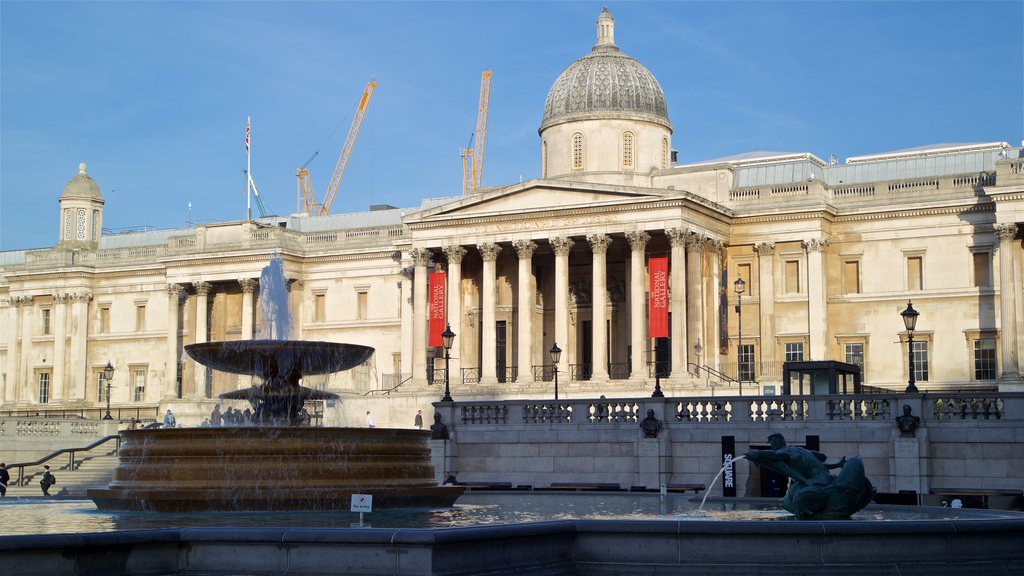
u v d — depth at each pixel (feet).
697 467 183.42
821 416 178.19
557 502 136.87
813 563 81.87
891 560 82.64
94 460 277.85
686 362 316.19
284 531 78.38
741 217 338.95
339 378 385.70
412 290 378.12
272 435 118.11
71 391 437.58
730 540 82.28
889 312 328.90
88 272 440.45
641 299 321.32
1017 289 305.73
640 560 82.89
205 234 405.80
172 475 117.60
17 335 450.71
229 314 409.08
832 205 334.24
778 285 336.08
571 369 332.60
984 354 319.47
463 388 332.80
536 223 334.24
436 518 110.11
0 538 72.90
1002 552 85.76
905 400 174.19
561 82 366.84
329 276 402.11
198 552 79.87
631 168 357.61
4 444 280.51
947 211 324.80
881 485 173.47
